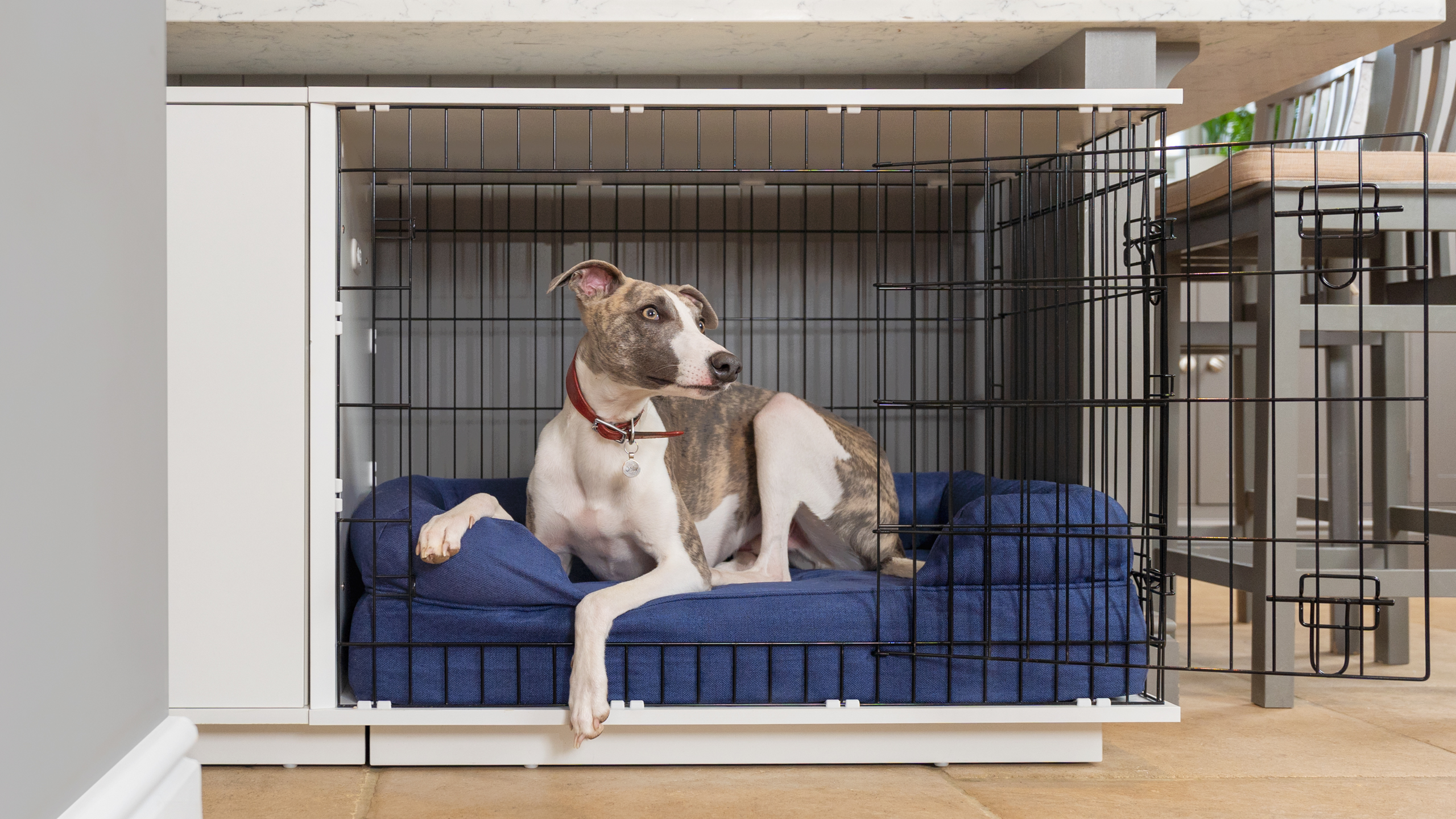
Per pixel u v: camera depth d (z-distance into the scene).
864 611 1.61
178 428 1.54
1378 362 2.40
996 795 1.47
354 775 1.55
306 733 1.58
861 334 2.52
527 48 1.99
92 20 0.72
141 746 0.79
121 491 0.77
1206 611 2.94
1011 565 1.63
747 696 1.59
